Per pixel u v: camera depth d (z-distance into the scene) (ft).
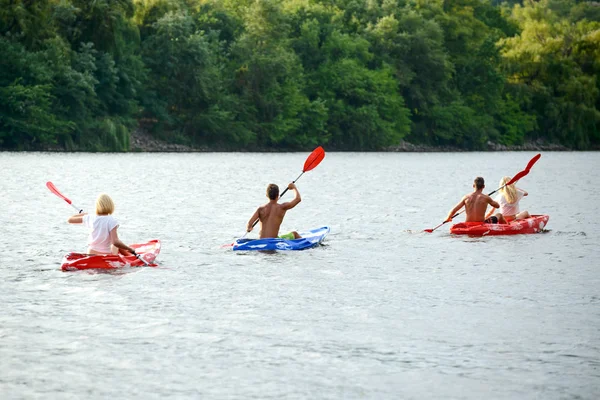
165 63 463.83
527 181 248.32
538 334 57.93
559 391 46.75
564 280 77.66
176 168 285.23
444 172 302.04
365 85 556.92
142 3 479.41
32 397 45.42
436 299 68.90
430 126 617.62
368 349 54.19
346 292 71.56
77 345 54.60
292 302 67.51
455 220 131.75
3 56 394.11
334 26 558.56
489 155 528.63
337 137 565.94
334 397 45.70
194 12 530.27
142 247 90.89
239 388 46.91
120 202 155.53
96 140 421.59
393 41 592.19
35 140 412.77
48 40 407.64
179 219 128.57
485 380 48.44
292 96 520.83
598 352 53.67
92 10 420.36
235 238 107.04
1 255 90.17
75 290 71.51
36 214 131.44
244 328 59.06
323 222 128.26
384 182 234.38
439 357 52.65
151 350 53.67
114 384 47.42
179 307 65.31
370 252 95.25
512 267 85.05
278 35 515.91
